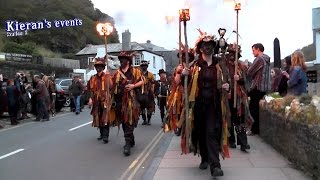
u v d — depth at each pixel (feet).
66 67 144.97
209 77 21.80
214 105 21.77
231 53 27.71
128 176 24.99
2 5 154.30
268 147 29.68
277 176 21.70
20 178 25.20
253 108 35.01
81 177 25.00
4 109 57.21
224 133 22.16
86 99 83.92
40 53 158.10
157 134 42.47
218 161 21.65
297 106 23.89
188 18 22.04
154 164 25.80
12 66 112.16
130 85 31.30
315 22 89.61
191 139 22.62
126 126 31.68
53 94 68.03
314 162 20.38
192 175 22.67
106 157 30.91
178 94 22.81
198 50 22.39
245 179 21.34
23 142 39.37
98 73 37.27
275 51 44.75
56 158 30.96
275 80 38.06
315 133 20.16
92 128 48.78
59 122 57.00
